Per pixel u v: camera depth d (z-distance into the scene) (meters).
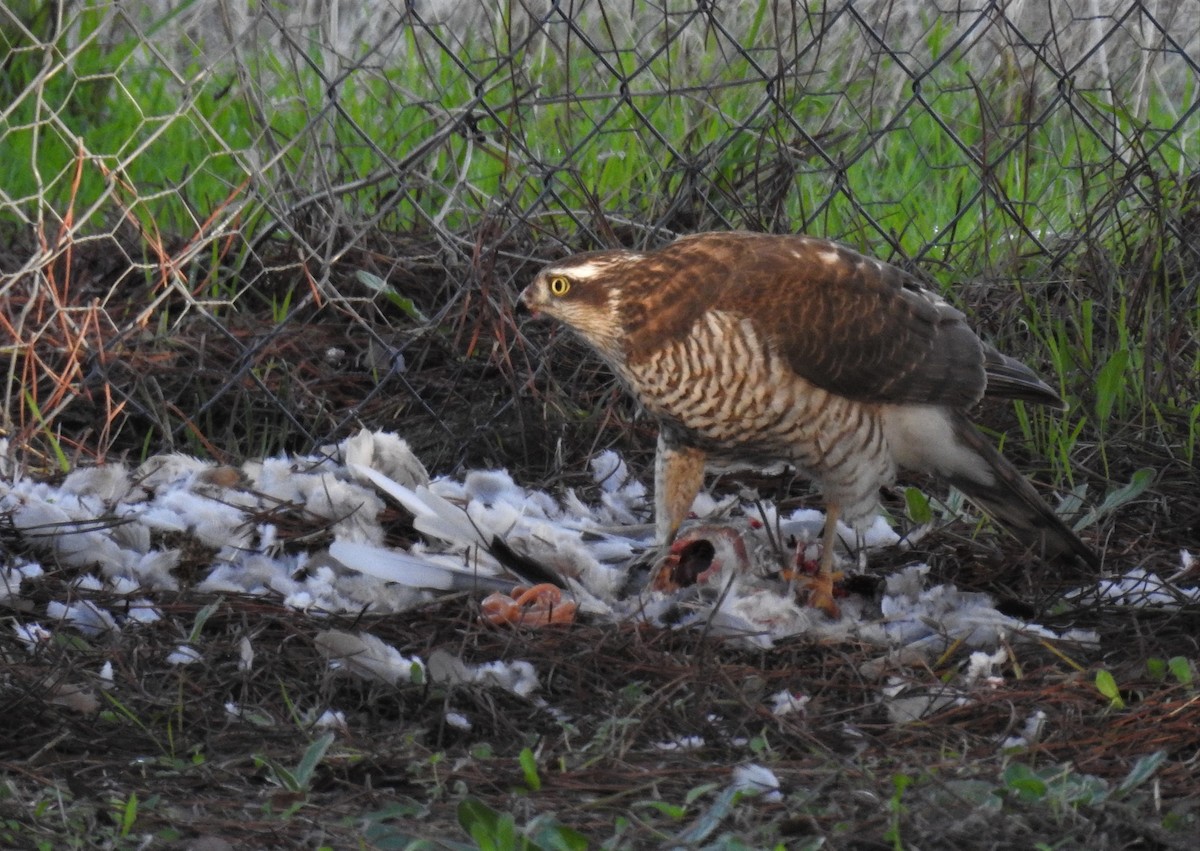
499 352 11.05
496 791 6.17
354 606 8.10
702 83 12.95
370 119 13.59
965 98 14.93
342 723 6.68
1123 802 5.89
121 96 14.12
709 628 7.63
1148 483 9.21
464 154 13.22
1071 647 7.69
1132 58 14.07
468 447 10.44
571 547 8.66
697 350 8.16
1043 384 8.80
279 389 10.71
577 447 10.51
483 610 7.92
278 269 10.59
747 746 6.60
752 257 8.26
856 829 5.64
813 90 13.57
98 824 5.78
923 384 8.38
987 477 8.58
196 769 6.20
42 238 9.65
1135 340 11.19
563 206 10.81
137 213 12.04
